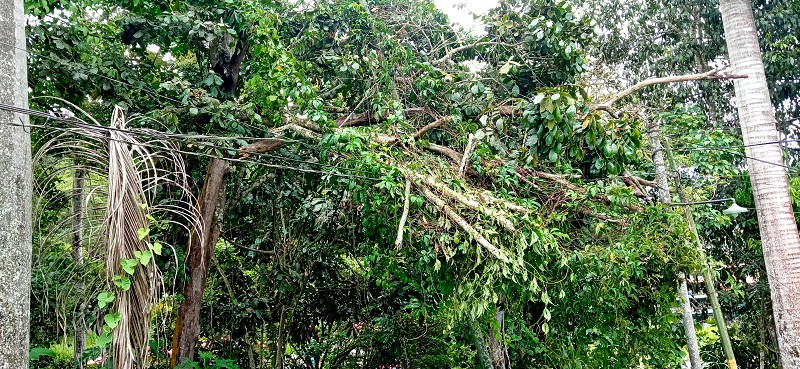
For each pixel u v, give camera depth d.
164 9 6.95
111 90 6.56
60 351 8.05
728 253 10.19
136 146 3.79
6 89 3.47
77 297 4.00
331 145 5.86
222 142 6.32
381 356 9.84
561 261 5.51
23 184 3.51
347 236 8.20
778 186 6.64
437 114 7.29
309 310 10.23
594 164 6.78
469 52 8.36
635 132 5.91
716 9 10.08
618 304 6.76
